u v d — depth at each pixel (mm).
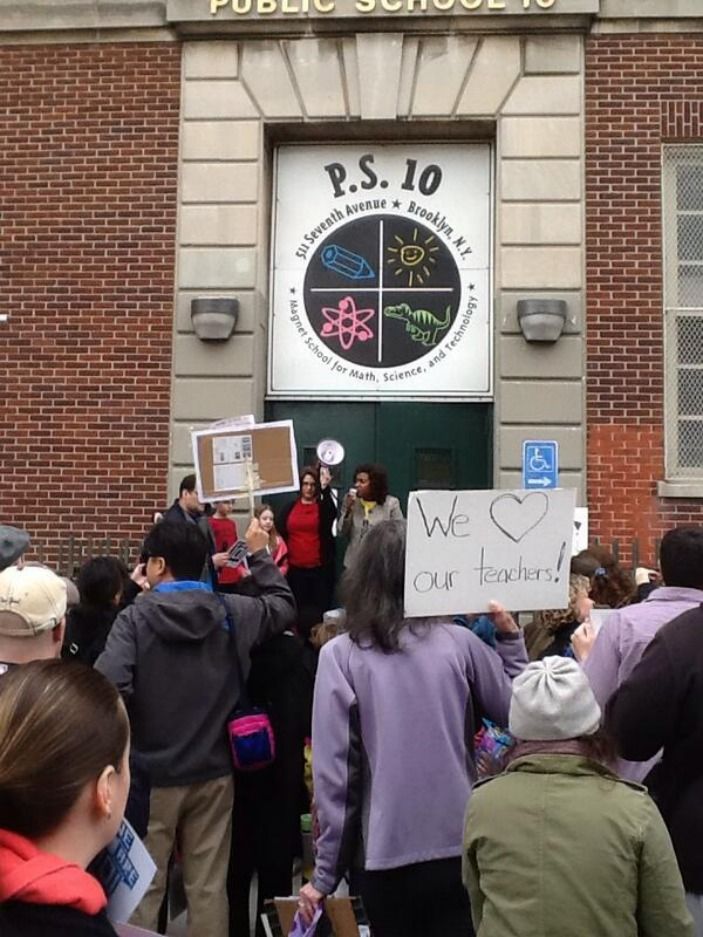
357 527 8727
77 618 4648
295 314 10164
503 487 9359
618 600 5180
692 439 9508
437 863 3188
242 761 4082
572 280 9531
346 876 3555
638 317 9484
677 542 3643
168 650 4031
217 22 9859
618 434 9375
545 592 3463
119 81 10008
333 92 9844
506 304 9562
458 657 3350
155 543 4211
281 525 8820
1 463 9711
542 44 9742
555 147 9664
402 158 10188
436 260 10133
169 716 4016
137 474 9609
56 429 9711
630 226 9570
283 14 9797
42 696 1705
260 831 4426
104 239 9867
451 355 10062
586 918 2428
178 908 4863
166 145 9914
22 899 1530
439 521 3359
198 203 9852
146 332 9750
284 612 4332
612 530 9273
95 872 2074
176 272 9789
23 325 9836
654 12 9641
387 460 10016
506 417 9453
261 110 9891
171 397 9656
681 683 3018
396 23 9758
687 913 2490
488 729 3801
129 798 2869
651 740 3043
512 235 9617
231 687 4141
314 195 10227
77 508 9609
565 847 2473
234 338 9695
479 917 2689
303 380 10125
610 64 9719
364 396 10062
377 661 3297
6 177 10000
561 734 2617
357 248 10188
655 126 9641
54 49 10086
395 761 3211
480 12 9672
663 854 2480
